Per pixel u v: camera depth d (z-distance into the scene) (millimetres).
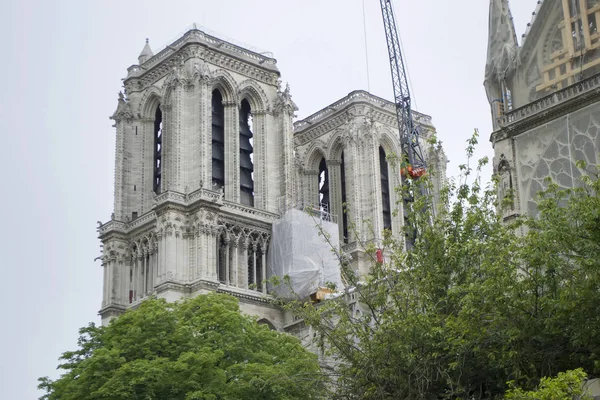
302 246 149625
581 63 83812
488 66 88938
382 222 161625
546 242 55781
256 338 96312
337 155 173750
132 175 159500
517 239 59125
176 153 150500
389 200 169875
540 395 47250
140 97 163250
